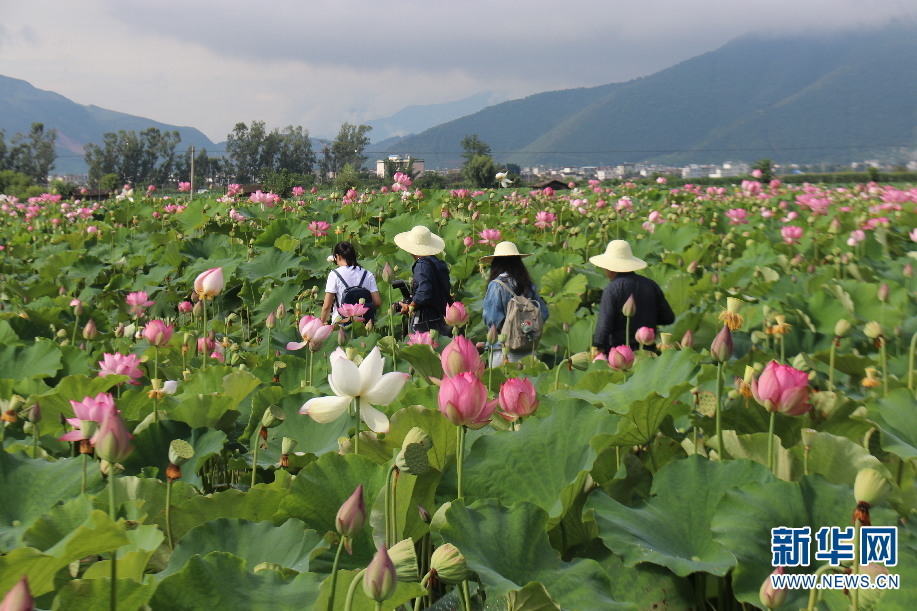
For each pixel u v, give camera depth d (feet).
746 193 65.26
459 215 45.11
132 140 402.31
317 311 25.12
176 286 33.09
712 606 7.77
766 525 7.44
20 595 4.07
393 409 11.46
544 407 11.21
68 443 12.32
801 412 8.60
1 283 29.45
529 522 7.37
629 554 7.29
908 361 15.15
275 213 50.42
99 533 5.13
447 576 5.84
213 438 11.02
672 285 25.58
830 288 21.86
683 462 8.43
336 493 8.43
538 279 29.91
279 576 6.27
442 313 22.61
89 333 15.78
